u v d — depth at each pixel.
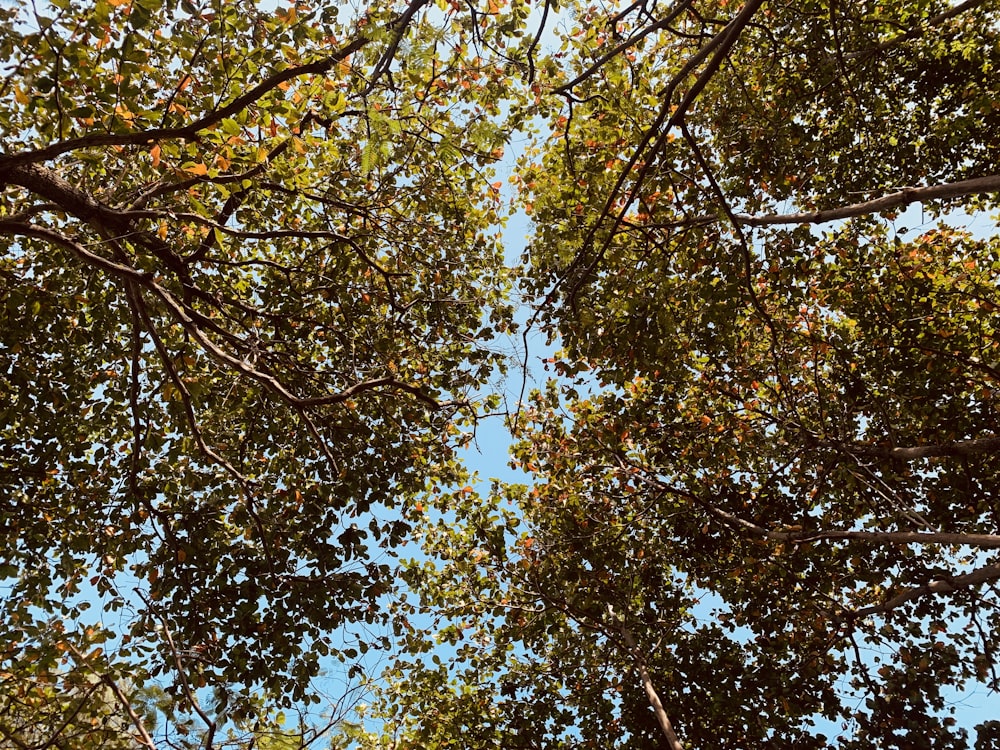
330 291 9.05
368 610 8.04
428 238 8.52
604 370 9.09
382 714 10.21
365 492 8.70
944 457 10.08
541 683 11.30
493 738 10.62
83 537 7.77
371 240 8.85
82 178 5.64
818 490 9.91
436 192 8.95
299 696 7.22
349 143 6.90
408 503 9.90
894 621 10.09
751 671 10.05
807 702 9.73
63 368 8.14
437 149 6.43
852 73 8.24
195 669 7.23
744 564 10.16
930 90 9.87
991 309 9.37
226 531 8.68
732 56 8.24
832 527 10.60
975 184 5.41
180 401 8.25
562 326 8.23
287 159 6.23
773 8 7.77
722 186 8.55
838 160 9.47
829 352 10.38
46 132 5.15
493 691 11.27
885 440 10.09
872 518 10.53
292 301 9.12
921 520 7.60
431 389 9.35
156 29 5.68
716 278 7.78
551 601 10.71
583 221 8.28
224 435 8.97
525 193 9.50
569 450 10.90
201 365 8.97
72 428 8.30
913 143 9.90
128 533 8.03
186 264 7.03
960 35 9.34
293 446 9.29
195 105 6.05
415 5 4.12
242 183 6.01
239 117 5.42
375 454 9.09
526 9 5.77
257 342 7.42
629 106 7.74
